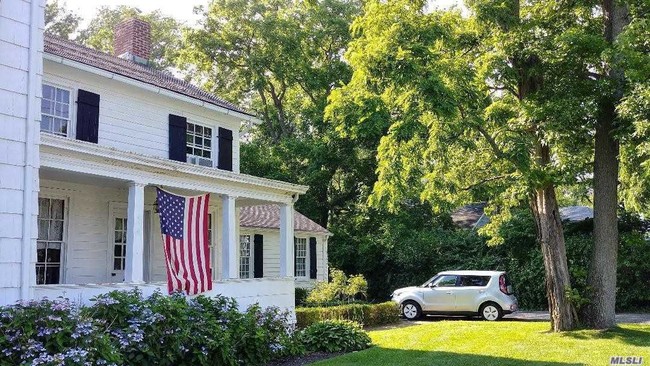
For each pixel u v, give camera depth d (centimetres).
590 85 1341
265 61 3538
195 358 973
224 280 1371
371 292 2953
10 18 858
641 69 1155
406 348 1251
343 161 3288
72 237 1361
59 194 1336
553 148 1412
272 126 4019
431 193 1608
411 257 2758
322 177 3316
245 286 1435
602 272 1445
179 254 1245
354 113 1406
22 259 843
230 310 1139
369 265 2956
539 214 1507
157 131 1554
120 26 1959
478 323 1742
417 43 1245
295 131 4006
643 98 1133
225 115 1778
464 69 1353
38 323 796
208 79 3841
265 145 3750
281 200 1631
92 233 1412
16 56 862
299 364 1109
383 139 1430
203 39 3541
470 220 3531
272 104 4038
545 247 1488
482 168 1664
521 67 1442
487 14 1372
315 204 3378
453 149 1622
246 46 3616
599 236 1457
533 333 1427
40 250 1300
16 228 841
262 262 2400
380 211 3006
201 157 1678
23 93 867
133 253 1184
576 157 1474
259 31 3469
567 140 1373
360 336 1294
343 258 3047
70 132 1327
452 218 3544
